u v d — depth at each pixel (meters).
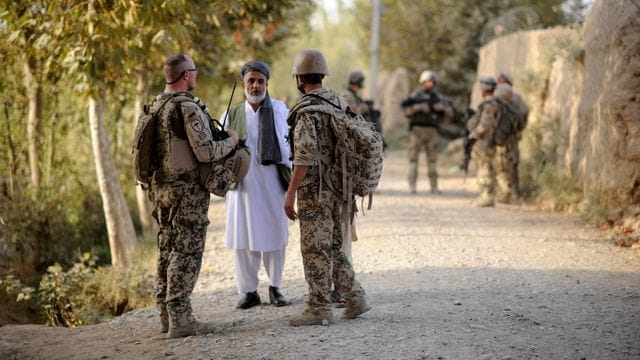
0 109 10.07
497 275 6.84
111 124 11.95
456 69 24.53
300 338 4.93
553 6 19.25
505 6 23.83
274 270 6.13
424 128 13.11
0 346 5.21
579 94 10.98
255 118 6.04
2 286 7.95
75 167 11.35
